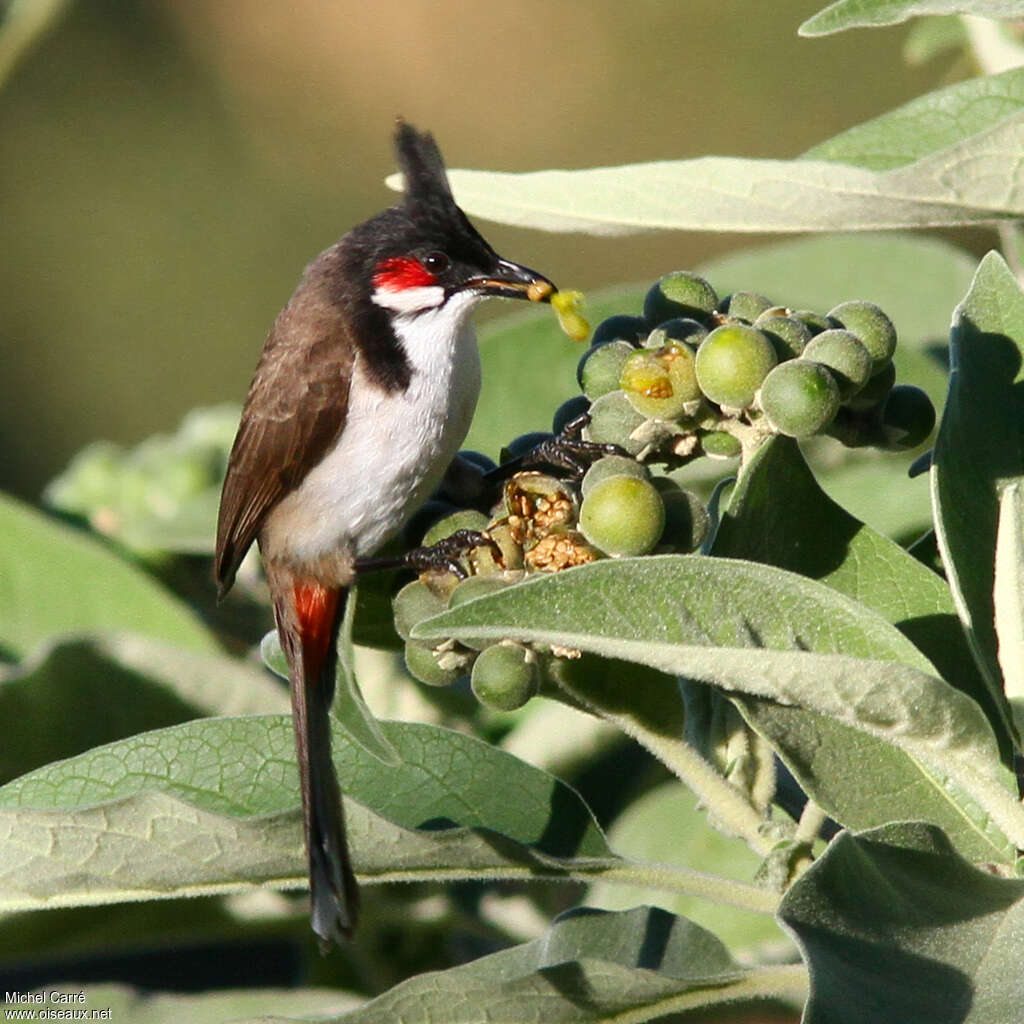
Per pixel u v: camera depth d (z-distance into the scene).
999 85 4.73
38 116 23.41
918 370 6.71
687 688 4.75
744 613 3.74
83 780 4.93
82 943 6.05
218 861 4.45
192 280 23.20
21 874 4.40
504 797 4.93
